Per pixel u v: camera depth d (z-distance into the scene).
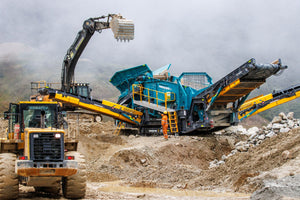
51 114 11.41
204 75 25.81
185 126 24.42
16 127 10.85
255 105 24.30
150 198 11.44
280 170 12.30
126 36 24.14
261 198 8.73
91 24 26.41
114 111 26.69
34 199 10.05
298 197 8.04
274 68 19.75
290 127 16.88
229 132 25.59
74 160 9.91
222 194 12.49
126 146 22.53
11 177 9.65
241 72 20.05
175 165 18.28
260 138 17.78
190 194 12.92
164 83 26.70
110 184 15.71
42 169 9.59
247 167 14.23
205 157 21.86
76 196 10.52
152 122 26.67
